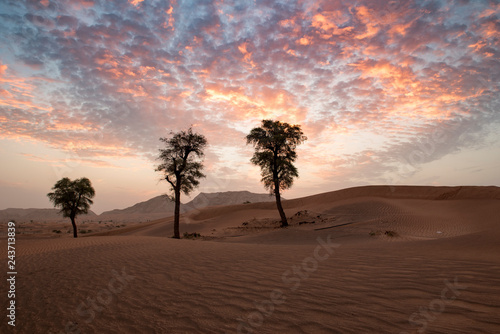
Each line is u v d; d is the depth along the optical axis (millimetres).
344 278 4926
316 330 2990
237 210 53312
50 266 7961
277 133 30156
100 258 8875
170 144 28609
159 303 4297
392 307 3457
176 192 28688
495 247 7273
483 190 38969
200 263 7168
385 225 24562
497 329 2678
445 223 25000
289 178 31125
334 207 37062
